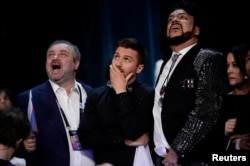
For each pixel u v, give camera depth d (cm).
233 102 866
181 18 849
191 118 783
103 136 835
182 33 841
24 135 703
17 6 1872
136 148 829
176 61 844
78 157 909
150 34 2091
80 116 934
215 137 830
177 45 852
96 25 2064
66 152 909
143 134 836
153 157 862
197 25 861
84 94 972
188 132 778
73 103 955
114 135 833
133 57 843
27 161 926
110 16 2086
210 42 888
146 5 2092
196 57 814
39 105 929
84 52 2058
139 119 825
